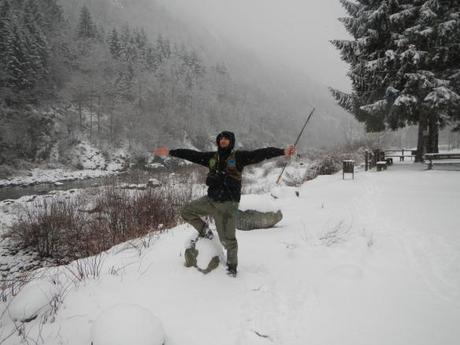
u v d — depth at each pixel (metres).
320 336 2.61
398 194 8.63
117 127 54.69
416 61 14.86
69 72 61.69
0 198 20.69
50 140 44.44
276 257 4.25
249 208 5.61
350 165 12.37
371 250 4.48
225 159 3.47
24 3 65.50
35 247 8.34
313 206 7.62
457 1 15.45
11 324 2.92
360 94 18.50
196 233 4.03
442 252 4.29
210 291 3.32
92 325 2.62
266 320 2.85
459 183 10.07
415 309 2.97
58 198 13.92
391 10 16.44
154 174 18.67
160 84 72.81
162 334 2.46
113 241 7.05
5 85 46.62
